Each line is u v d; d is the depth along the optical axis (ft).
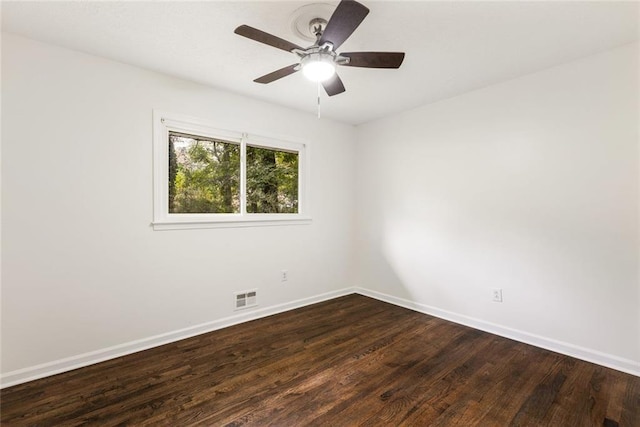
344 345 8.84
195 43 7.21
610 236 7.57
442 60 7.96
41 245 7.15
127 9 5.96
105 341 7.98
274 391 6.64
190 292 9.42
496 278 9.60
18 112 6.88
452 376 7.23
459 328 10.07
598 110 7.67
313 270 12.75
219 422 5.71
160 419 5.77
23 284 6.96
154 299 8.76
